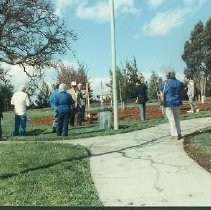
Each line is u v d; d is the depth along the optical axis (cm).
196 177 1032
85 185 998
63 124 1969
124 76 4422
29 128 2641
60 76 5966
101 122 2253
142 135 1809
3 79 3791
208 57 9794
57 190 955
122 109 4038
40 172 1123
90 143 1667
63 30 3666
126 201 879
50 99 2302
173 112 1633
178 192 921
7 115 4788
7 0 3525
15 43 3584
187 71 10081
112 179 1056
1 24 3544
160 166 1167
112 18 2094
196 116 2525
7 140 1927
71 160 1283
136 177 1064
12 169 1165
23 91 2222
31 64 3641
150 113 3175
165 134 1800
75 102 2514
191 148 1385
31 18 3584
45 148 1500
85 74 6072
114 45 2112
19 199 897
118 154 1378
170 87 1625
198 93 5469
